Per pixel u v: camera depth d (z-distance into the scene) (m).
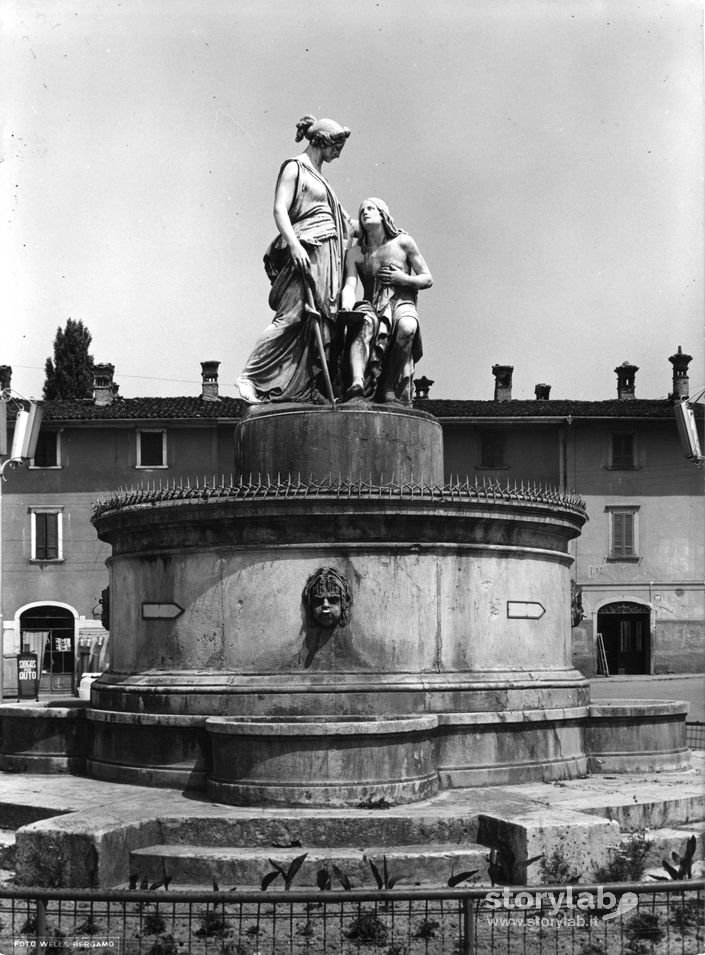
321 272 13.20
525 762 11.11
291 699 10.66
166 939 7.66
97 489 40.97
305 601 10.94
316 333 12.77
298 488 10.97
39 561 40.75
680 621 42.56
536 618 11.86
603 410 42.72
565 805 9.72
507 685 11.21
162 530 11.60
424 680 10.93
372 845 9.08
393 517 11.02
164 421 40.84
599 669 42.03
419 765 9.95
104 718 11.41
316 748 9.55
